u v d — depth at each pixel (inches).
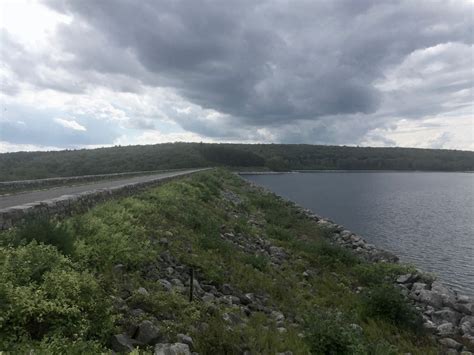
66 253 328.8
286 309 427.2
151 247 447.5
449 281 810.2
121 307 274.5
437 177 6235.2
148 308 289.0
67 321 224.5
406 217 1785.2
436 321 487.2
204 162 5226.4
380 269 661.9
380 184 4315.9
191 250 523.8
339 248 759.1
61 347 195.9
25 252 276.7
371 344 351.3
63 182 1084.5
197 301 348.8
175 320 290.2
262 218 1190.9
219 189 1572.3
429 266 930.1
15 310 210.7
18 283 241.6
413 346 393.1
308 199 2583.7
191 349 256.8
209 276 441.1
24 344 195.5
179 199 860.0
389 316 442.9
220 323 308.2
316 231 1067.3
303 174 6855.3
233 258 557.3
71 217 480.1
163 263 431.5
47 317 219.1
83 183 1163.9
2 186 795.4
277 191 3149.6
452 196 2915.8
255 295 444.8
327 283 567.5
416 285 604.4
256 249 709.3
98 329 232.2
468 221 1664.6
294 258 697.0
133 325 252.2
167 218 651.5
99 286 285.1
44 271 265.3
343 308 467.5
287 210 1411.2
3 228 357.1
